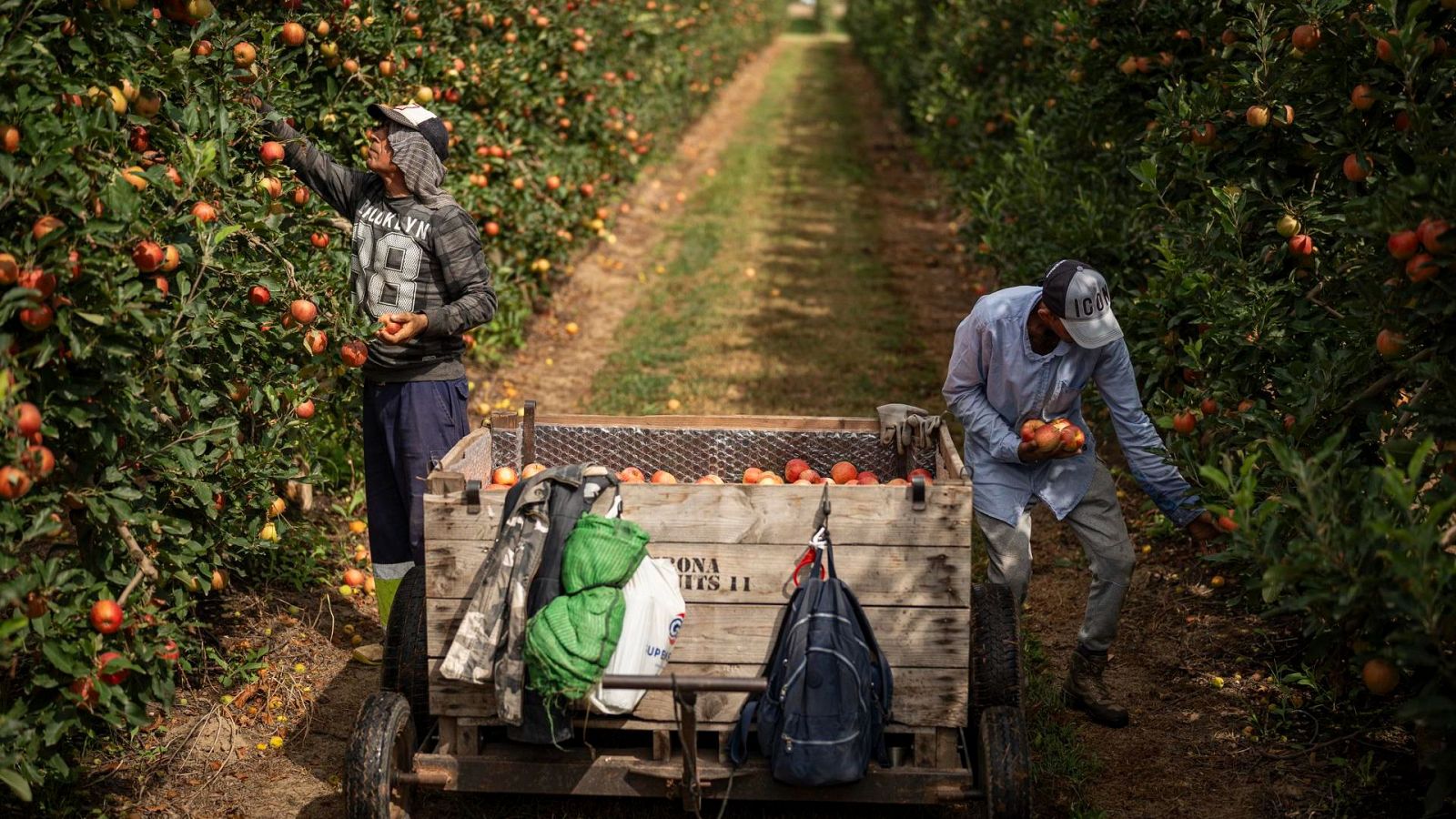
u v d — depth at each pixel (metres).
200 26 4.06
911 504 3.32
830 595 3.28
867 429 4.50
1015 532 4.08
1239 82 4.72
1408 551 2.90
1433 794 3.09
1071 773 4.08
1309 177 4.87
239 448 4.19
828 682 3.18
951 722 3.40
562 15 9.44
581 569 3.24
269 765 4.22
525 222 8.67
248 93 4.50
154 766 4.14
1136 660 4.93
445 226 4.32
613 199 12.24
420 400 4.45
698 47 19.97
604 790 3.45
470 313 4.36
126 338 3.28
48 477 3.40
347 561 5.78
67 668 3.21
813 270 12.01
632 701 3.31
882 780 3.39
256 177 4.43
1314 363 3.86
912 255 12.62
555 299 10.55
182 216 3.71
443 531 3.40
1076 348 3.93
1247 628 4.98
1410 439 3.66
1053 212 6.91
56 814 3.76
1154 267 5.97
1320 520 2.99
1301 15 4.19
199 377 3.79
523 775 3.46
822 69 32.03
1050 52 8.85
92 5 3.53
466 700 3.45
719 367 8.92
